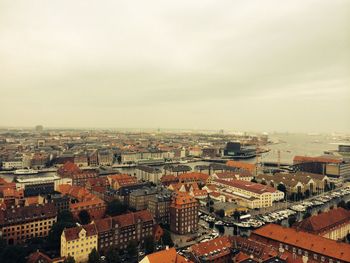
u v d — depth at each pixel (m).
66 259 170.50
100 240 197.00
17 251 173.88
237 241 187.38
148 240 197.12
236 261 169.25
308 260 169.00
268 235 194.88
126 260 188.25
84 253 189.88
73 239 184.62
